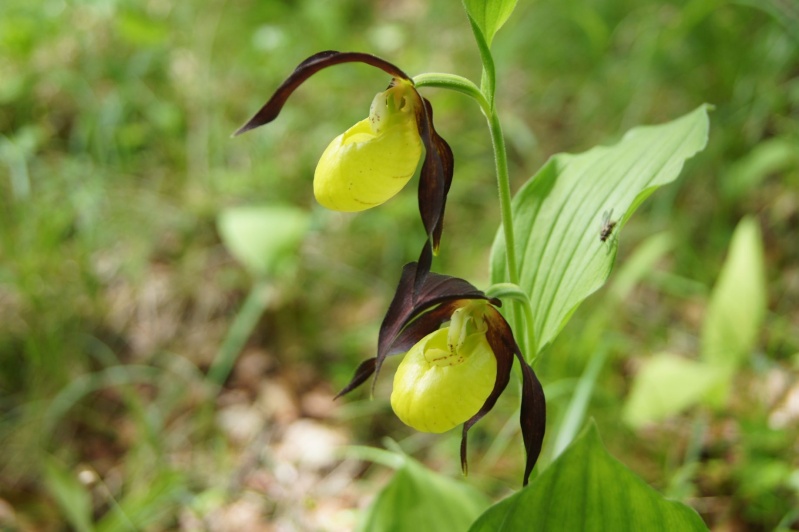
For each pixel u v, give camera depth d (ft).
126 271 2.64
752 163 2.47
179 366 2.43
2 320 2.43
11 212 2.59
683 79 2.89
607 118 2.96
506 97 3.31
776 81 2.77
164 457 2.17
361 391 2.31
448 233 2.76
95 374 2.40
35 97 3.14
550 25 3.36
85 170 2.82
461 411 1.55
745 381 2.07
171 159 3.02
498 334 1.58
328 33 3.40
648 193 1.59
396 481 1.74
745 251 2.03
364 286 2.65
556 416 2.07
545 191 1.69
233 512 2.05
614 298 2.14
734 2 2.81
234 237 2.43
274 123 3.09
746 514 1.91
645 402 1.96
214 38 3.53
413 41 3.59
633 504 1.47
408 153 1.57
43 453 2.16
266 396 2.33
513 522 1.49
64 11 3.30
